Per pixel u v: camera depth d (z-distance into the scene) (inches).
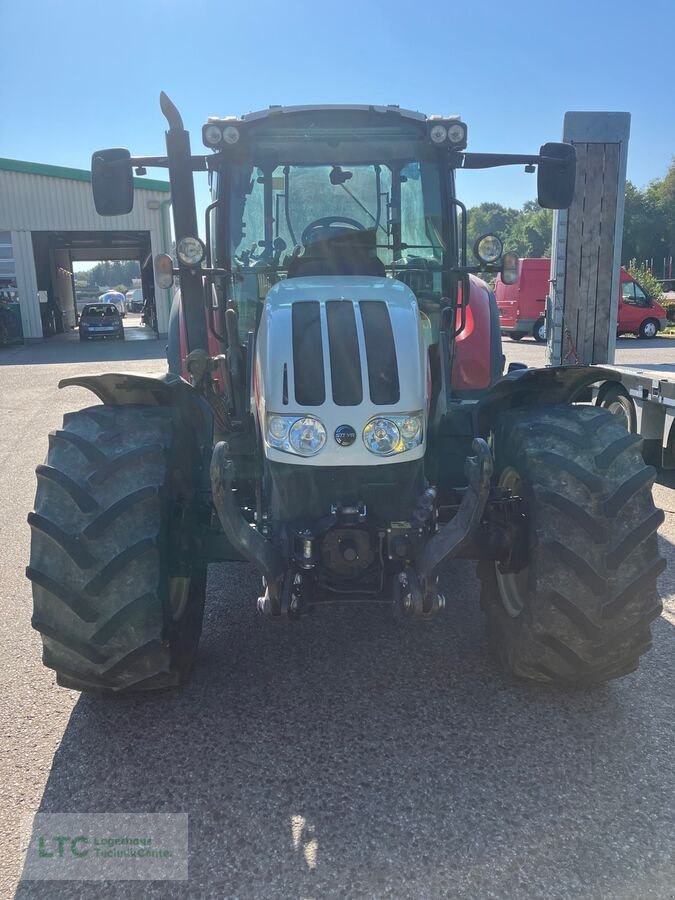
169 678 116.5
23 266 1002.1
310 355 110.7
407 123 147.3
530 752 109.8
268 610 108.8
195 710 122.3
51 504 107.0
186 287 145.2
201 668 136.1
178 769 107.4
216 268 150.6
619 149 335.3
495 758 108.5
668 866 88.4
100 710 122.9
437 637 147.0
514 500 117.1
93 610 105.7
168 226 1032.2
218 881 87.4
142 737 115.2
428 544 109.8
